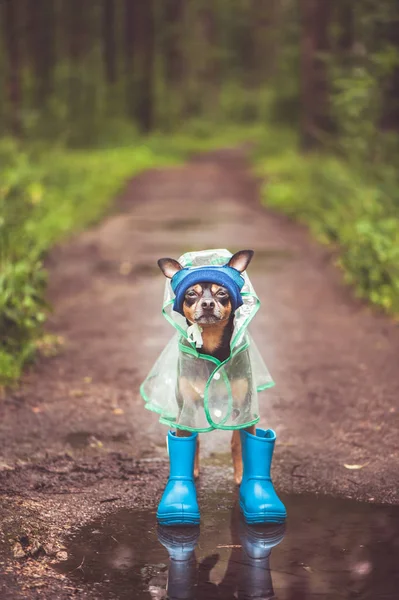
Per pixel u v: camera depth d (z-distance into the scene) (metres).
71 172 20.47
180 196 21.16
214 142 45.44
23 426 5.59
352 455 5.11
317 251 12.51
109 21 39.88
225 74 67.56
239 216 17.16
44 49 36.19
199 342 3.90
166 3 48.38
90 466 4.92
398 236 9.84
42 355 7.28
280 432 5.53
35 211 13.29
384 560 3.75
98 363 7.12
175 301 3.90
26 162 17.02
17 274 7.35
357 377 6.66
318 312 8.92
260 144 35.34
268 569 3.66
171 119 45.72
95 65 37.62
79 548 3.87
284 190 19.19
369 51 13.96
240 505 4.34
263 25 65.06
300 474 4.82
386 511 4.30
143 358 7.31
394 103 13.88
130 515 4.26
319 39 25.67
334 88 18.28
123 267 11.58
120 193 21.36
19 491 4.53
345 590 3.47
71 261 11.99
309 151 25.61
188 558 3.77
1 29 30.03
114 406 6.05
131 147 33.12
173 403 4.25
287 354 7.39
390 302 8.71
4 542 3.89
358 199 12.90
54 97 32.47
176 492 4.18
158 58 50.47
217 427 4.05
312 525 4.14
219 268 3.91
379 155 14.18
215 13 64.00
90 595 3.42
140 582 3.54
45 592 3.44
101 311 9.10
